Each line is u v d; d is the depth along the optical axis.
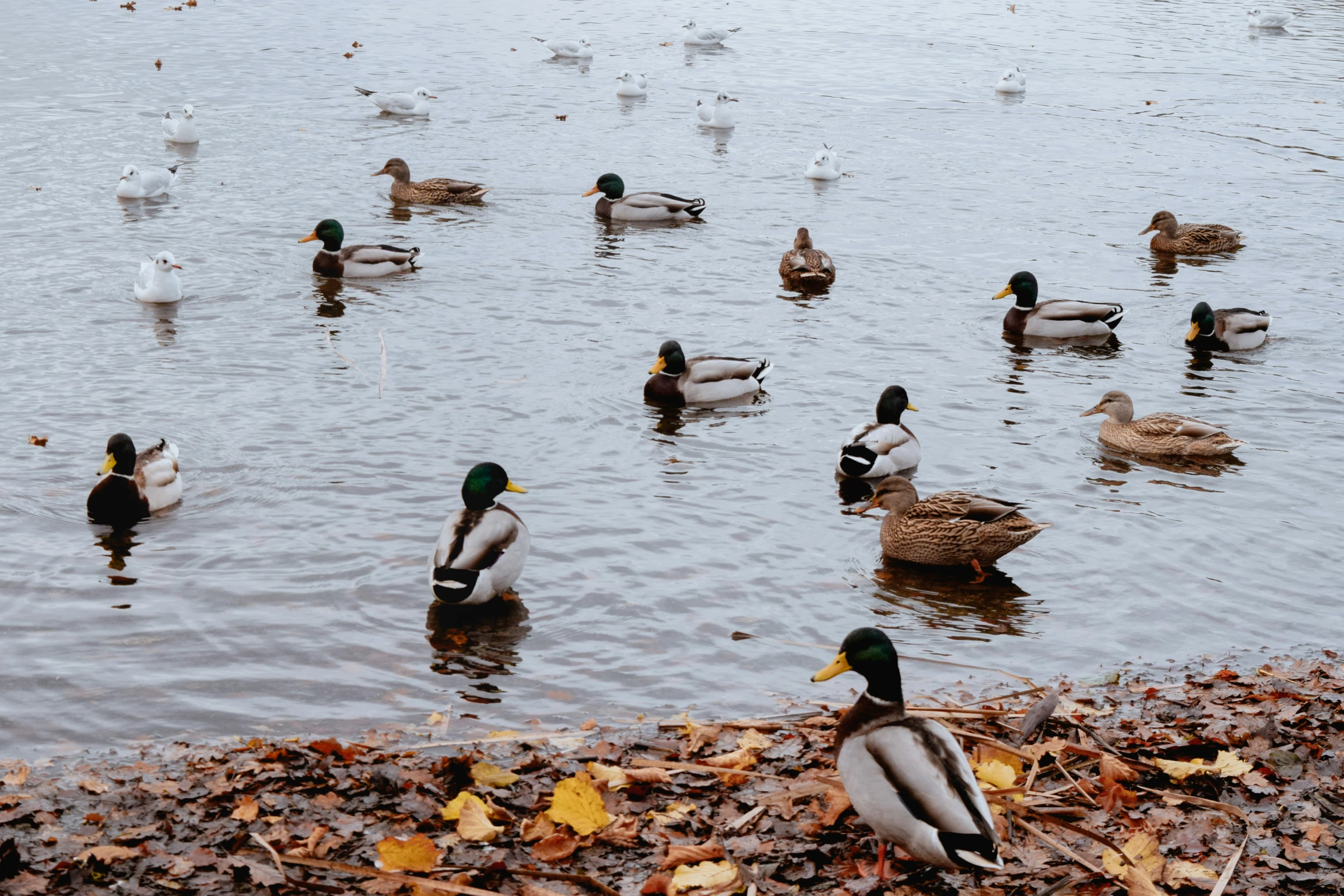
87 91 36.78
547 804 8.43
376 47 45.88
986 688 10.81
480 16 53.53
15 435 15.85
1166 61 49.59
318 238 23.45
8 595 11.97
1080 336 21.95
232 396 17.44
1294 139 37.78
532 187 30.70
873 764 6.92
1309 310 23.84
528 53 46.94
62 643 11.10
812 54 49.28
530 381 18.62
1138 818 8.14
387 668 10.92
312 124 35.25
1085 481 16.03
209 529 13.56
